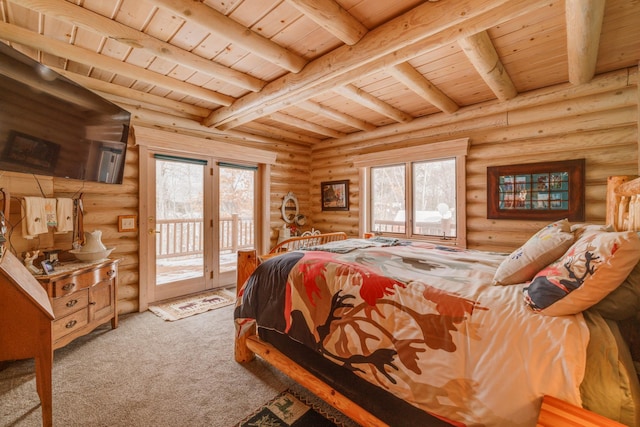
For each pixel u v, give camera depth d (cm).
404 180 394
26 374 195
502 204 308
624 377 84
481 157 325
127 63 243
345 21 179
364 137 433
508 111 304
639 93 226
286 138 475
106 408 163
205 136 377
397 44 183
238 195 427
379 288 141
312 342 156
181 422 154
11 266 153
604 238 103
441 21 164
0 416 157
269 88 268
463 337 109
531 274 135
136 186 318
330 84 255
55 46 207
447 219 358
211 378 193
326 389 152
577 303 100
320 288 162
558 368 89
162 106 330
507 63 237
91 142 247
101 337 251
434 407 109
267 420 156
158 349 231
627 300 100
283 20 186
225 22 181
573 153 270
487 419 96
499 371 97
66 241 265
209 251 387
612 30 191
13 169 187
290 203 487
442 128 352
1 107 177
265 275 193
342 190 465
